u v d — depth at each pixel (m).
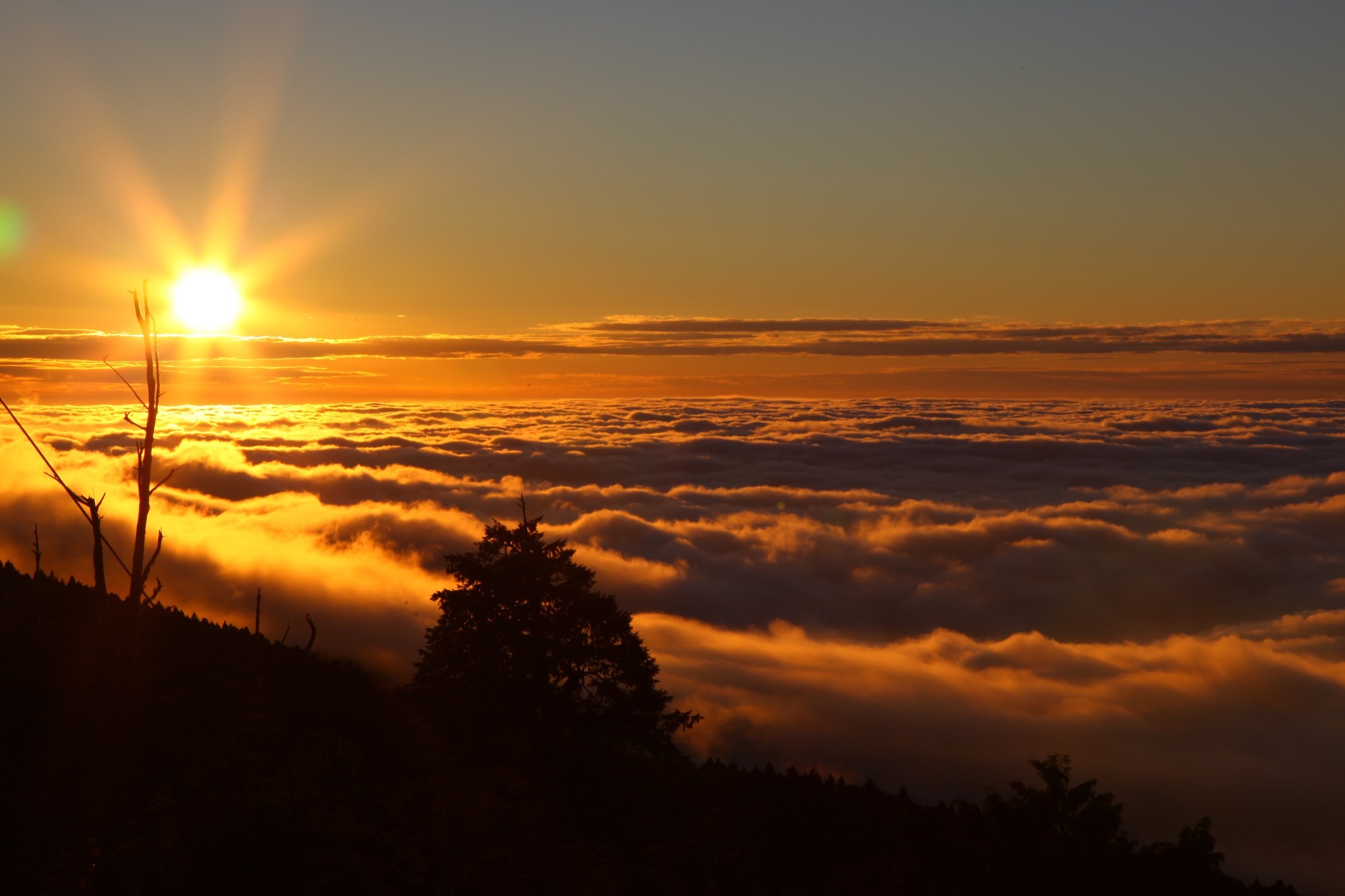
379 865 14.06
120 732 15.94
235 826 13.88
